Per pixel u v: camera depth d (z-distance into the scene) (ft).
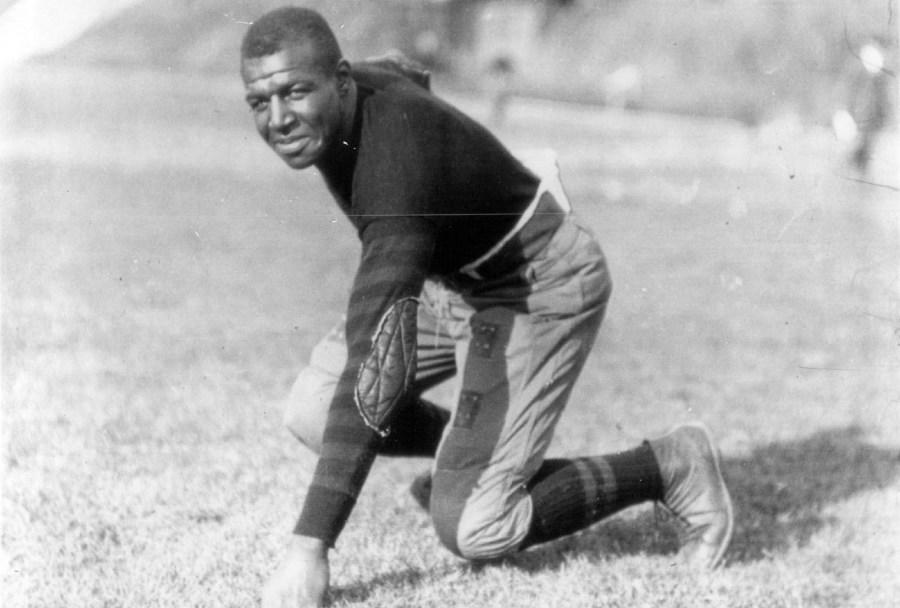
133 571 26.35
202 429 36.94
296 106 22.95
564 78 161.27
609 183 104.47
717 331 54.08
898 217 67.82
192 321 52.31
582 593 25.94
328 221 83.61
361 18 138.10
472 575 26.76
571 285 26.08
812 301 60.03
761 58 134.62
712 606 25.71
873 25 44.42
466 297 26.81
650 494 27.68
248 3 68.33
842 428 39.86
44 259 65.67
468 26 152.66
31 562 26.71
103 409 38.37
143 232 75.15
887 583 27.22
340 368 27.17
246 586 25.67
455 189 24.11
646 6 162.30
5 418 36.81
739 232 80.02
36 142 111.04
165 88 142.10
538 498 26.53
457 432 26.12
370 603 24.93
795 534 30.32
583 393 43.65
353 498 23.44
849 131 58.13
